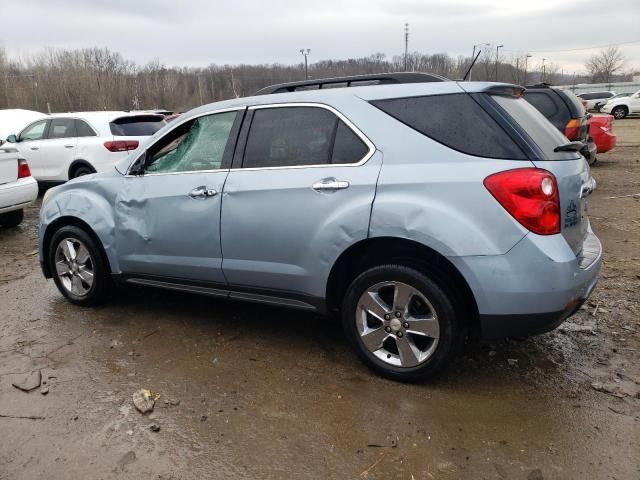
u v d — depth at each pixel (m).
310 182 3.20
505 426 2.75
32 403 3.07
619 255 5.59
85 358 3.60
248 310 4.40
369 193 3.01
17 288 5.11
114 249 4.18
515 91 3.33
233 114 3.68
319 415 2.89
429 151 2.93
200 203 3.64
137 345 3.79
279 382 3.24
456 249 2.78
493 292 2.75
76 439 2.73
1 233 7.60
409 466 2.48
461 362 3.43
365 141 3.10
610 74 76.69
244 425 2.81
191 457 2.57
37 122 10.40
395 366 3.15
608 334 3.78
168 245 3.85
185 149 3.87
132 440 2.71
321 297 3.29
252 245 3.46
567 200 2.82
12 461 2.58
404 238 2.90
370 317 3.27
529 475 2.39
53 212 4.46
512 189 2.70
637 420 2.77
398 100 3.10
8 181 7.26
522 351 3.56
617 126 25.52
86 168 9.65
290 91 3.68
